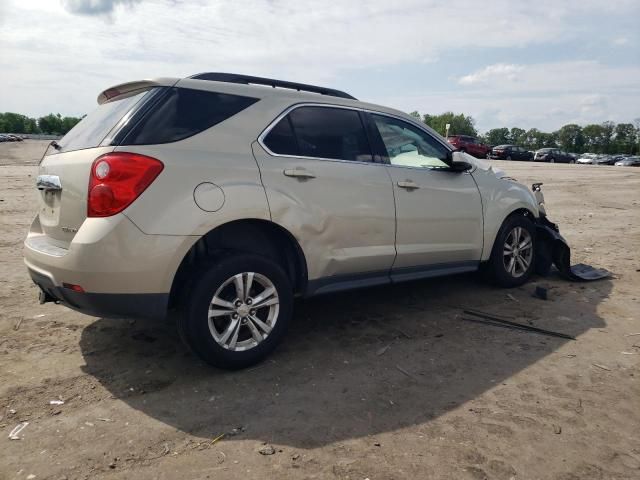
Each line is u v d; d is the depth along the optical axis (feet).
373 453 8.41
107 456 8.24
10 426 9.03
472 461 8.22
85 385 10.59
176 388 10.55
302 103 12.59
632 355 12.39
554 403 10.10
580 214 37.35
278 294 11.57
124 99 11.37
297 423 9.30
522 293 17.29
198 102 11.06
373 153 13.76
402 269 14.40
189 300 10.47
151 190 9.89
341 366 11.69
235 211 10.75
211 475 7.80
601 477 7.90
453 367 11.69
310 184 12.09
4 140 221.46
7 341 12.68
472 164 16.56
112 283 9.75
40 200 12.09
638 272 20.21
